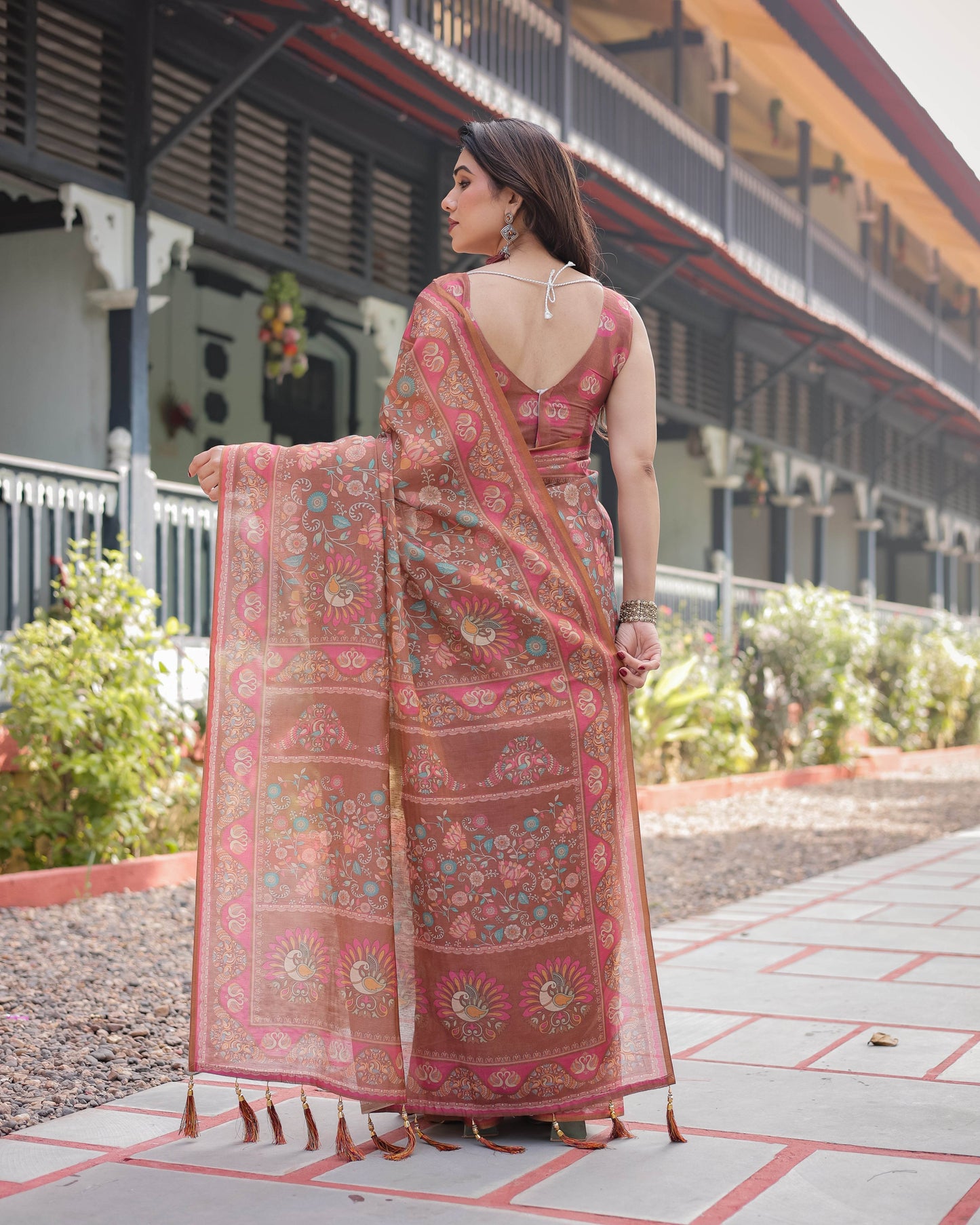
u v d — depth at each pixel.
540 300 2.62
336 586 2.58
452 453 2.58
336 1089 2.44
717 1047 3.24
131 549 7.79
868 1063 3.04
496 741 2.54
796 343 17.97
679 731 10.88
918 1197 2.15
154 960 4.50
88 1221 2.13
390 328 10.54
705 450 15.79
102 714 6.12
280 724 2.59
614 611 2.70
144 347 8.09
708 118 16.81
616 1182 2.26
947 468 26.14
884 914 5.26
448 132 10.09
